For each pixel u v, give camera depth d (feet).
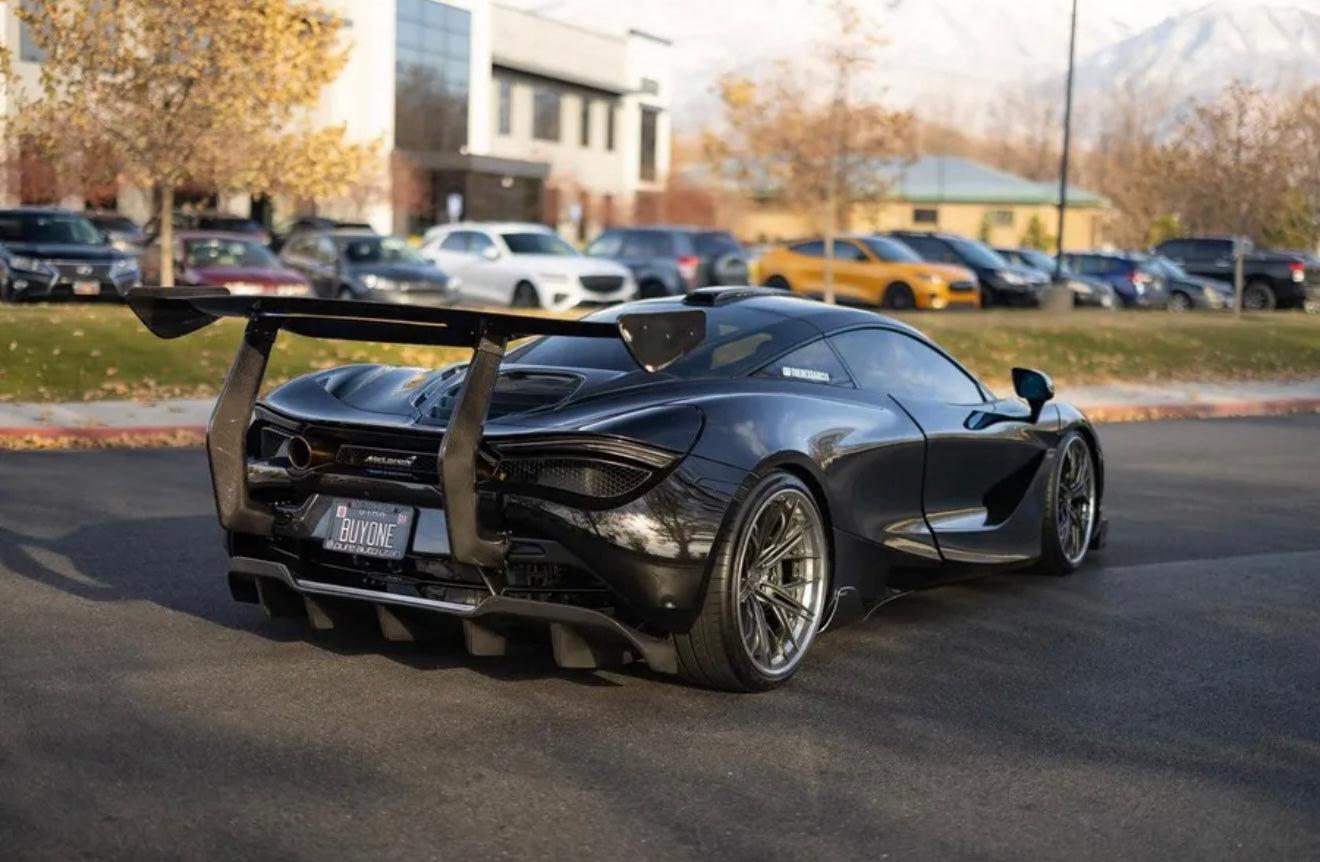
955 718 15.07
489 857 11.07
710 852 11.31
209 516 25.27
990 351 63.36
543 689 15.55
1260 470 36.19
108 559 21.47
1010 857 11.41
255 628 17.71
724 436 15.17
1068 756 13.94
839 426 16.89
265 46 60.70
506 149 187.11
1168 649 18.15
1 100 95.61
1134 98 283.38
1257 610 20.39
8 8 102.73
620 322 14.07
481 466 14.74
